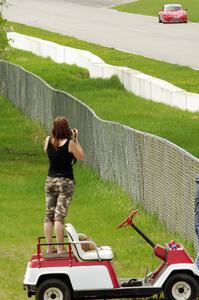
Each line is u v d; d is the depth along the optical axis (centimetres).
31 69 12119
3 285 3228
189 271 2853
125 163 4881
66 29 17438
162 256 2906
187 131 7419
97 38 15825
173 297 2841
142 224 4181
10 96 9988
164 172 4103
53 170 3269
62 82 11019
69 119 6706
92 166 5831
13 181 5697
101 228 4138
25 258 3634
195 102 8656
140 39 15488
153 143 4294
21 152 7238
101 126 5475
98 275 2847
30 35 16250
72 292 2855
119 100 9575
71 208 4666
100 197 4931
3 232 4116
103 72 11256
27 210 4681
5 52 11569
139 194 4591
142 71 11625
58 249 3172
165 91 9194
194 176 3612
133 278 3017
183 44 14525
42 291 2825
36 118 8388
